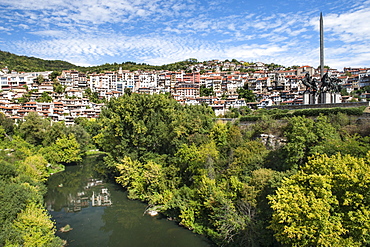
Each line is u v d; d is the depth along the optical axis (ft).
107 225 142.51
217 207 118.93
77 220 149.59
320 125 127.65
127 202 173.58
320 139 124.77
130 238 128.26
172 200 143.95
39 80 583.17
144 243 123.34
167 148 201.05
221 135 182.19
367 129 134.00
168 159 186.80
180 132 191.62
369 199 73.97
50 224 112.78
